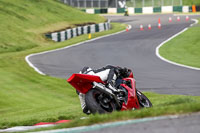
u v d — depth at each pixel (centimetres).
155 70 6769
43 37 11906
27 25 12712
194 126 1490
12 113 3862
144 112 1802
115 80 2628
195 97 4088
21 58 8312
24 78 6006
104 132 1520
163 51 9156
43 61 8006
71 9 17725
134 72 6631
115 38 11931
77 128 1680
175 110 1773
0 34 10869
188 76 6050
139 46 10044
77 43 11088
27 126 2834
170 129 1474
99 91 2369
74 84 2298
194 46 9612
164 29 13700
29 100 4684
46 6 16038
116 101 2389
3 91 5019
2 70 6506
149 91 4994
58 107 4100
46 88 5428
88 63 7756
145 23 16775
